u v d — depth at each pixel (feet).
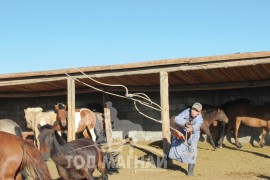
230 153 42.63
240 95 50.67
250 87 47.62
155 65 35.12
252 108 46.09
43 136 21.06
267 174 31.37
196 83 47.98
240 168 34.45
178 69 34.78
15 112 60.54
